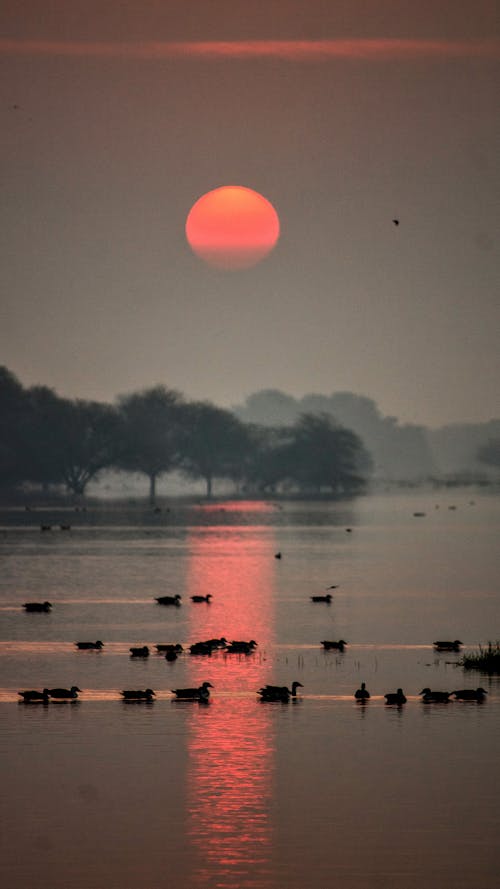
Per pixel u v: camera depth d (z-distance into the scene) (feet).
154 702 595.47
